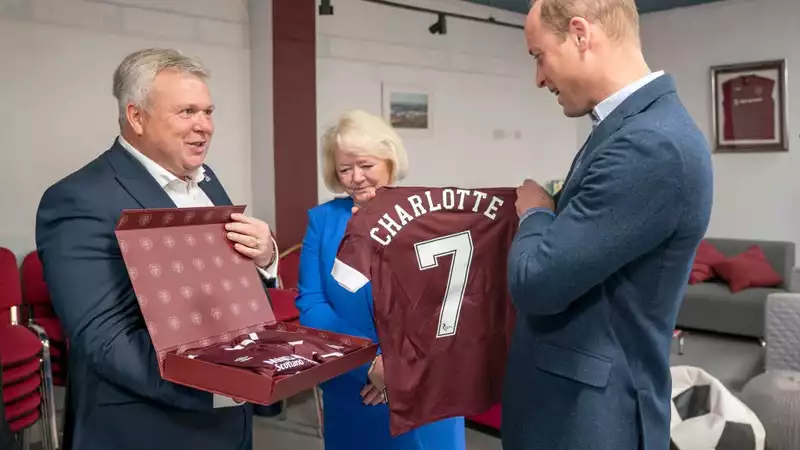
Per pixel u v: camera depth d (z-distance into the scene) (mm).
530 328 1302
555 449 1249
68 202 1300
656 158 1078
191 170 1430
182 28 4027
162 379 1252
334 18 4758
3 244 3434
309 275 1804
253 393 1093
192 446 1410
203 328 1268
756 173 5824
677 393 2467
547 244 1143
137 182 1370
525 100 6363
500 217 1477
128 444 1353
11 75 3402
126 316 1292
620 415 1208
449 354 1467
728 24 5844
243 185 4418
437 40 5512
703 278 5121
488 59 5965
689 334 4992
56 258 1279
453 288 1467
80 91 3645
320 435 3369
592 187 1116
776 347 3291
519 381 1318
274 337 1327
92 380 1353
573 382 1228
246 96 4375
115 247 1300
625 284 1186
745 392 2750
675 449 2305
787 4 5527
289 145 4383
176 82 1334
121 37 3775
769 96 5676
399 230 1452
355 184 1750
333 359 1220
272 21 4230
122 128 1400
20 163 3463
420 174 5457
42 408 2590
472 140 5879
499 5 5902
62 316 1270
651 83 1163
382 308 1437
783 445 2520
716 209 6062
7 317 2893
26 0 3424
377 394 1635
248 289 1385
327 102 4777
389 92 5168
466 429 3314
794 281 5434
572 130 6941
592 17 1160
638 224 1083
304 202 4488
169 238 1261
